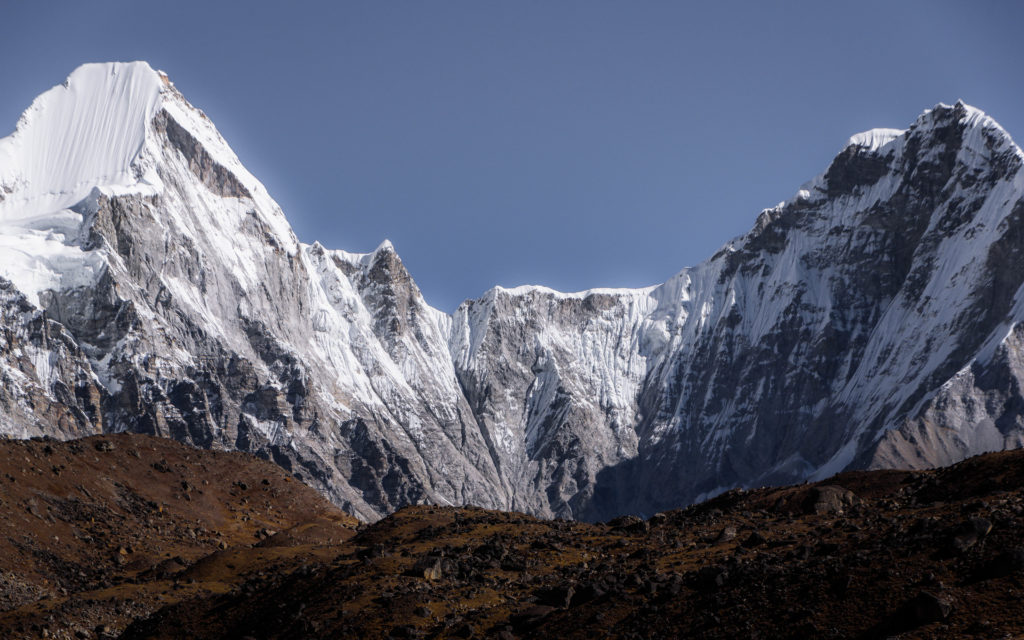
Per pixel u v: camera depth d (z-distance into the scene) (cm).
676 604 7431
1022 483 8012
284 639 8481
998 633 6016
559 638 7488
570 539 9906
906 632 6312
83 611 11125
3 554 12950
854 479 9862
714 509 9912
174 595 11600
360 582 9044
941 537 7044
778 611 6925
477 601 8438
